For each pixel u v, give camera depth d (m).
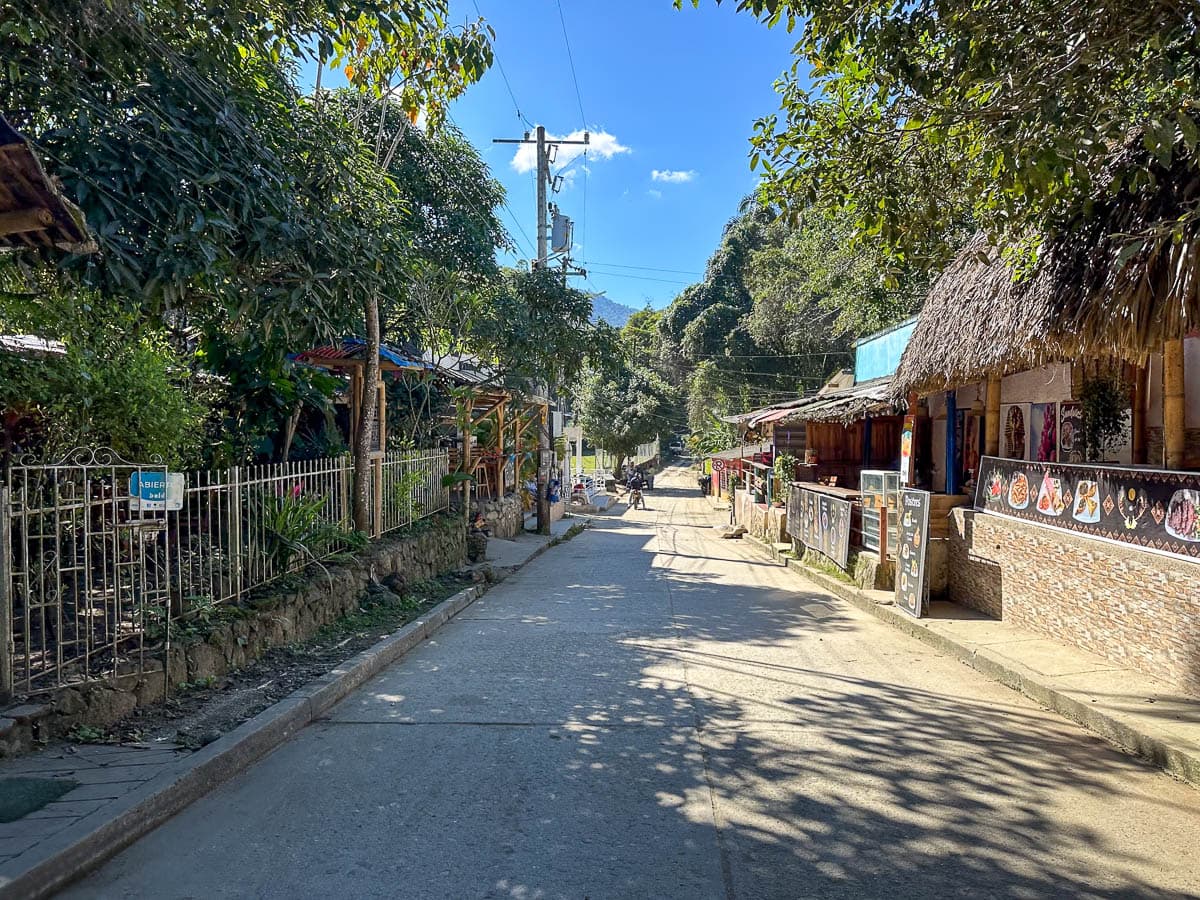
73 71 5.34
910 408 11.04
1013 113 5.07
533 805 4.24
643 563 15.70
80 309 6.45
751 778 4.61
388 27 6.35
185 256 5.28
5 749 4.34
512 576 13.73
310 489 8.76
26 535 4.67
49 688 4.76
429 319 13.89
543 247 21.30
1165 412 7.26
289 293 6.16
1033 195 5.32
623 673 6.98
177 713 5.31
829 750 5.08
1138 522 6.64
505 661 7.42
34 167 3.67
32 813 3.74
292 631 7.30
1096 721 5.51
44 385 6.26
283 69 7.71
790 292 33.09
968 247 9.32
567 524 23.59
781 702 6.14
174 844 3.79
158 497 5.54
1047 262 6.71
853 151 5.74
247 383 9.12
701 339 42.66
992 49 5.04
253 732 4.95
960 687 6.63
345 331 8.14
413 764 4.81
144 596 5.54
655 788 4.46
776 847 3.79
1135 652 6.56
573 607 10.50
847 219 9.40
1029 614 8.24
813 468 19.47
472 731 5.41
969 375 8.58
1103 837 3.92
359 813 4.14
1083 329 6.04
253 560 7.17
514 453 22.16
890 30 5.05
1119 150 6.04
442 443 17.05
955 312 9.01
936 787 4.51
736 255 45.59
